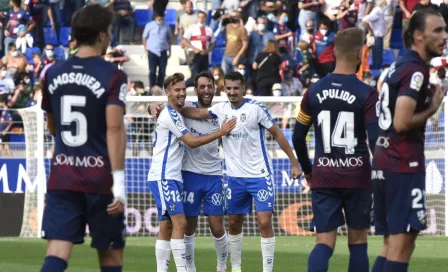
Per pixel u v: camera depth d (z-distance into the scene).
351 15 62.81
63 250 17.44
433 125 45.16
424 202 18.66
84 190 17.36
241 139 28.61
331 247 20.77
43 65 60.97
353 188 20.64
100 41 17.66
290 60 59.09
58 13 66.75
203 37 62.16
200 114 28.69
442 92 18.30
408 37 18.70
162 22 62.47
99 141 17.48
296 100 43.78
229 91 28.58
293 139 21.38
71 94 17.42
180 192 27.20
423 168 18.75
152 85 62.41
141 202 45.31
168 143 27.05
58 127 17.62
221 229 29.02
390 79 18.59
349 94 20.45
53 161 17.69
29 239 43.41
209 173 28.69
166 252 27.62
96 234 17.59
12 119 49.88
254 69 58.03
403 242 18.80
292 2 65.50
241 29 60.97
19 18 64.56
